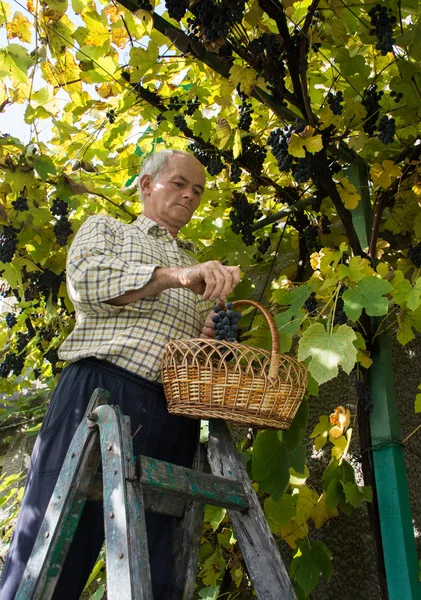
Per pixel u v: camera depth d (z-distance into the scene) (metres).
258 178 2.99
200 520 1.90
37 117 2.83
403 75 2.66
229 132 2.63
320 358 1.88
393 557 2.20
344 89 2.88
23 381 4.10
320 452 2.97
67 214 2.91
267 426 1.78
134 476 1.50
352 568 2.71
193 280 1.74
